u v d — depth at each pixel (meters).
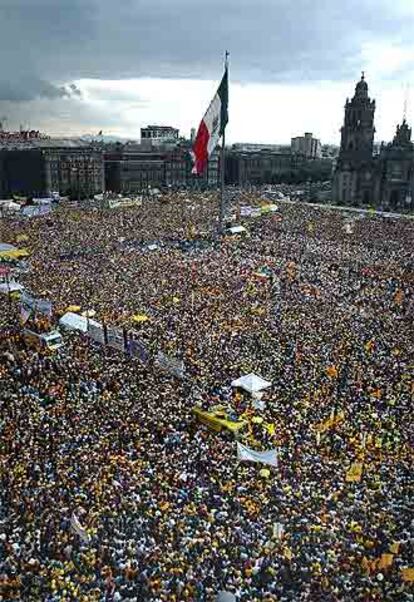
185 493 36.06
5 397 48.69
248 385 51.09
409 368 56.84
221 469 39.12
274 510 34.88
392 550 31.94
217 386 52.06
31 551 31.03
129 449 41.09
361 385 52.53
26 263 100.31
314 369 56.19
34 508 34.50
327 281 93.19
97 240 122.44
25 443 41.50
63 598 27.83
